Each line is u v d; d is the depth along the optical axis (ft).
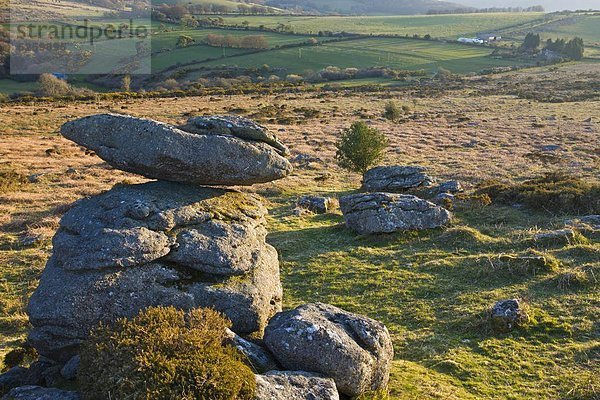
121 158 46.88
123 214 44.57
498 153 161.48
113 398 30.14
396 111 235.81
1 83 372.38
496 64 526.57
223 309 42.11
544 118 238.89
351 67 499.51
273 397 31.68
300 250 79.92
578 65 507.30
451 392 40.65
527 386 42.39
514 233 78.23
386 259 73.97
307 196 113.39
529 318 52.42
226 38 557.33
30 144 188.96
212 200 49.67
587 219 82.33
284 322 38.63
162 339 32.65
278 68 490.49
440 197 97.35
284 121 236.02
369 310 59.77
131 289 40.55
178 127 50.37
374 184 112.06
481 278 64.44
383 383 39.70
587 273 61.52
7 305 64.64
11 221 97.14
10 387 39.42
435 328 54.13
